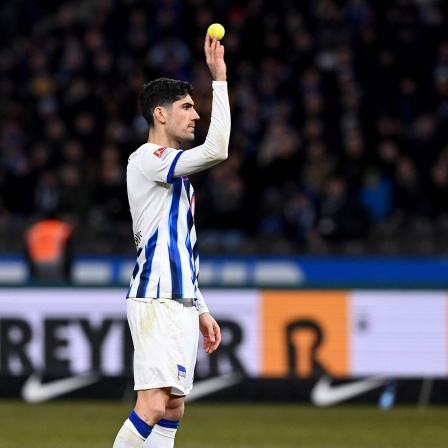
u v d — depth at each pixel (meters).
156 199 17.33
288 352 34.22
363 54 52.97
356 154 47.25
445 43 52.78
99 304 34.66
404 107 51.34
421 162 47.47
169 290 17.12
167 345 17.03
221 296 34.41
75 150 48.00
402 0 54.16
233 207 46.88
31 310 34.66
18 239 46.66
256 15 54.72
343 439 27.59
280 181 47.81
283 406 33.97
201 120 50.78
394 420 31.12
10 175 49.31
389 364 34.16
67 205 47.19
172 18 55.66
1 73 57.28
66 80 54.97
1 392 34.75
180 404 17.95
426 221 46.12
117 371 34.56
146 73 53.84
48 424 29.95
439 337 34.12
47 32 60.97
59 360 34.62
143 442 17.12
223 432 28.72
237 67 53.84
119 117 52.03
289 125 50.75
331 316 34.22
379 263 45.34
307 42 53.50
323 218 45.72
